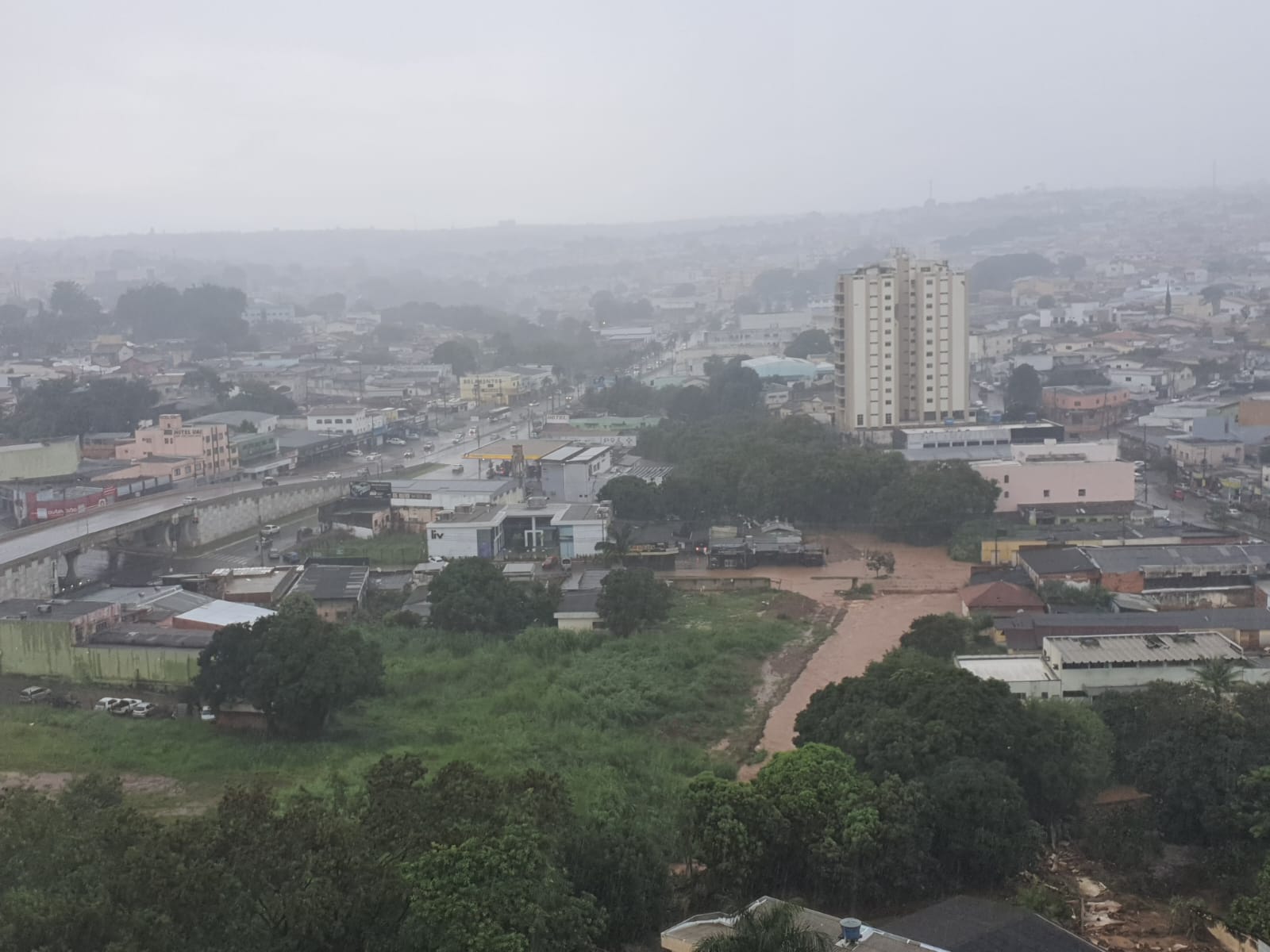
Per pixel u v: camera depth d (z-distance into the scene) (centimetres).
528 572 16425
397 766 7925
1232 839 8438
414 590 15775
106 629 13475
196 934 6050
